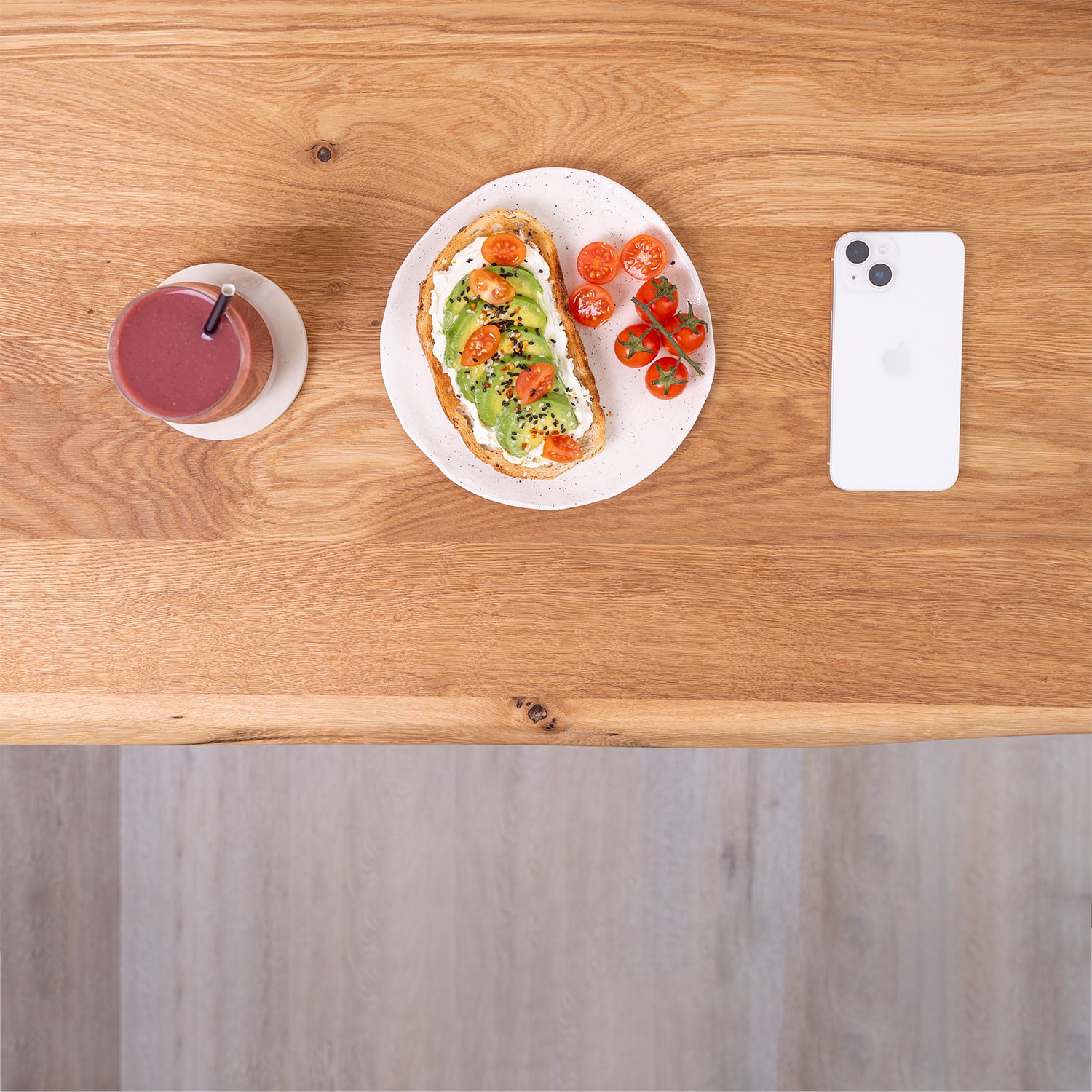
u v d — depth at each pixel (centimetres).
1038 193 103
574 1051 168
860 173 103
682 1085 168
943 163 102
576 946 168
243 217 103
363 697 107
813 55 101
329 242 103
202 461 105
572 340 101
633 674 107
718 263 104
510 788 166
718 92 102
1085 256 103
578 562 106
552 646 107
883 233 102
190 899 168
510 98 102
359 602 106
